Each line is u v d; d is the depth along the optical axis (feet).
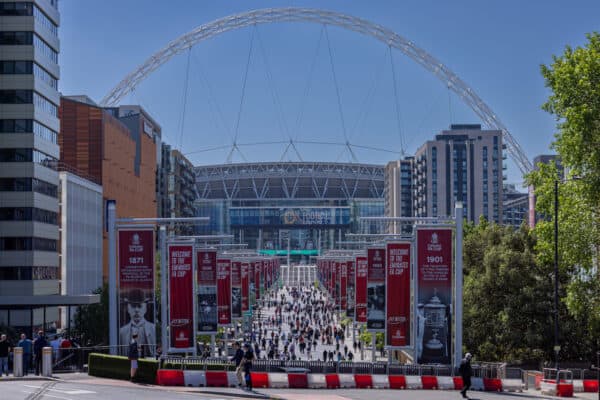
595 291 221.66
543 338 264.11
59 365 178.60
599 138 211.41
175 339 209.36
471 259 318.04
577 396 183.42
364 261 269.44
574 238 219.61
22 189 359.25
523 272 271.08
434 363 203.41
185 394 144.77
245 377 154.92
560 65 223.10
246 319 458.91
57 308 397.39
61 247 426.10
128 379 162.50
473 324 276.82
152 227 193.88
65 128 530.68
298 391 166.40
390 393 165.99
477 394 171.12
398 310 210.38
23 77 361.30
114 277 199.11
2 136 359.66
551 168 234.38
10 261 356.18
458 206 210.18
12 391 140.36
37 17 369.30
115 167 564.30
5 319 342.44
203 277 244.83
